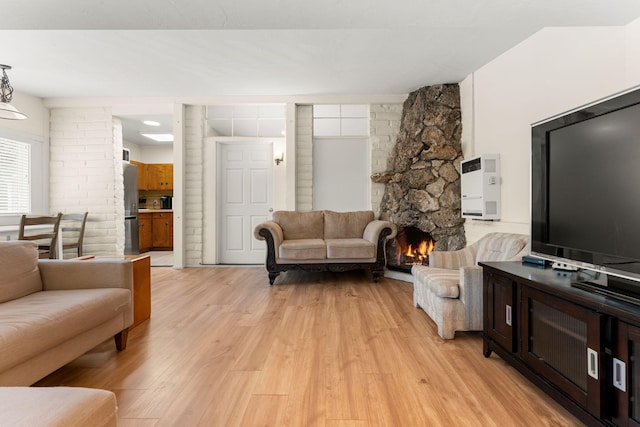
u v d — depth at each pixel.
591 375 1.20
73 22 2.01
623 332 1.11
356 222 4.49
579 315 1.27
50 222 3.66
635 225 1.27
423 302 2.66
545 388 1.46
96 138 4.75
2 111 3.22
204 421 1.37
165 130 6.07
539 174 1.83
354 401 1.52
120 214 4.89
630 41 2.05
